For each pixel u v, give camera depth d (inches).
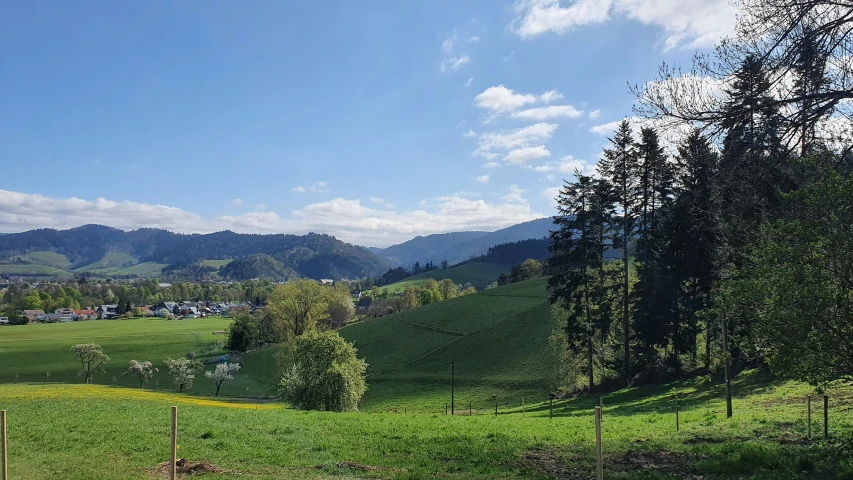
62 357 4382.4
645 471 555.2
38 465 635.5
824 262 466.6
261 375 3651.6
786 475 481.7
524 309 3762.3
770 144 587.2
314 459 671.1
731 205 626.5
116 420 989.8
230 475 583.8
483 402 2373.3
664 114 647.8
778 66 573.9
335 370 1739.7
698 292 1720.0
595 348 1989.4
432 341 3503.9
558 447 735.7
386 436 840.3
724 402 1210.6
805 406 949.2
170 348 4945.9
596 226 1936.5
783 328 481.4
